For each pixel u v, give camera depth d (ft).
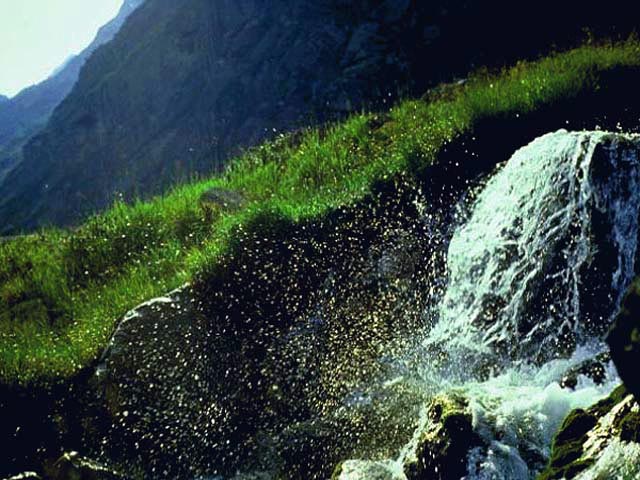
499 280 24.66
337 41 139.54
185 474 25.17
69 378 27.63
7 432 25.86
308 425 24.44
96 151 214.07
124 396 26.37
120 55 261.44
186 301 28.78
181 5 215.51
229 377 27.07
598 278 21.81
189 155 173.78
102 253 41.73
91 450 25.75
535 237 23.84
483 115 34.12
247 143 150.10
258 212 31.42
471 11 107.24
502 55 97.14
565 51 49.37
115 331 27.71
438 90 50.70
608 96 35.29
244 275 29.43
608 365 17.53
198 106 179.32
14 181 259.19
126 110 210.59
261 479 23.91
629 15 76.48
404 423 22.57
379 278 29.14
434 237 29.73
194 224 40.65
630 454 10.38
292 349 27.55
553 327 22.36
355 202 31.96
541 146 25.63
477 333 24.44
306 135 52.85
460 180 31.96
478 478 14.64
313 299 29.40
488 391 17.66
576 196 23.03
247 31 171.42
